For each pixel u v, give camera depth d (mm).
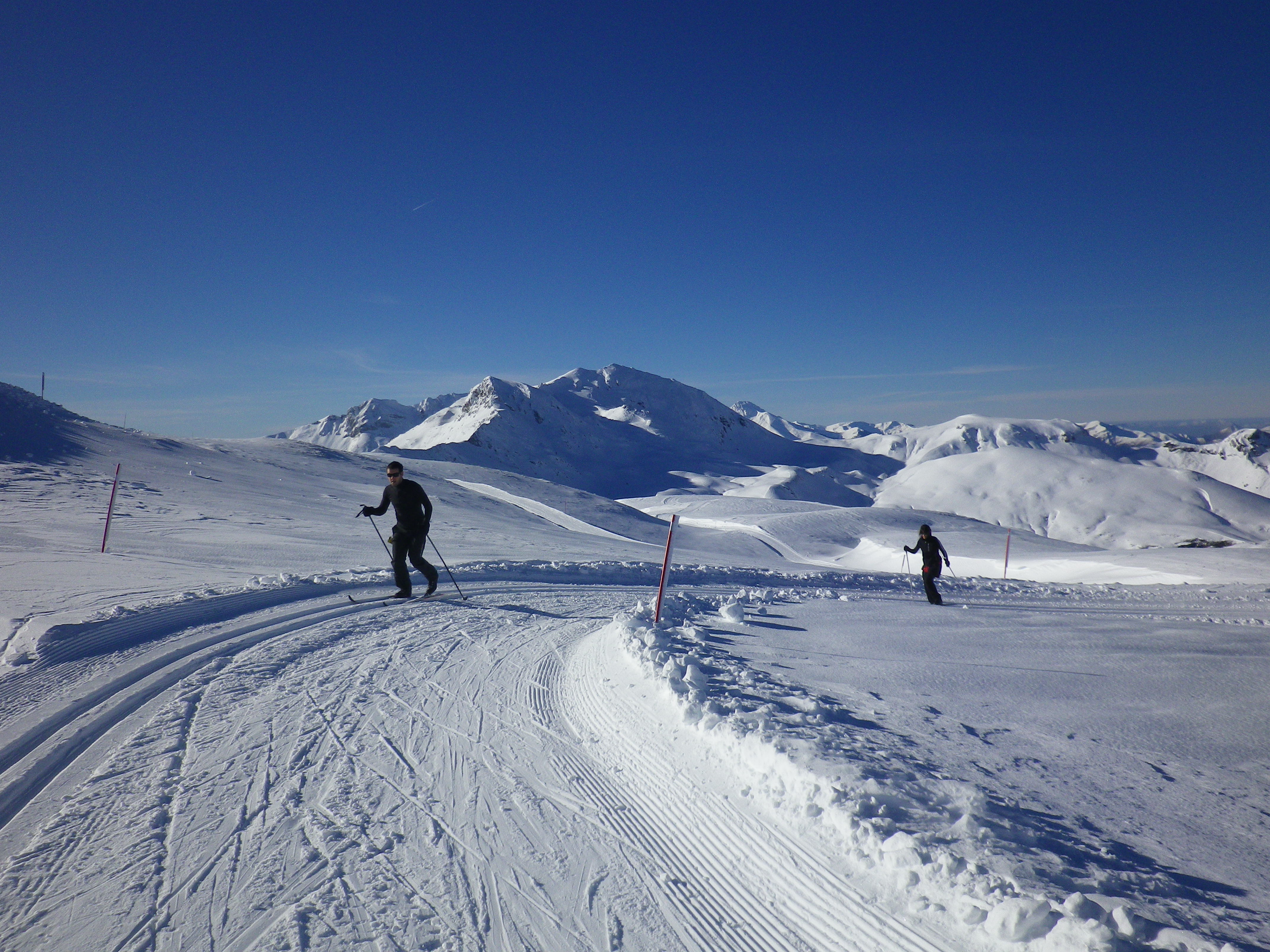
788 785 3729
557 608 10711
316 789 4035
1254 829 3469
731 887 3148
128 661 6359
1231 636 9125
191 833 3490
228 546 15766
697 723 4656
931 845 3029
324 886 3080
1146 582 30766
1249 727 5082
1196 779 4113
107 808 3711
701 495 108938
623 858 3406
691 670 5555
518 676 6508
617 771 4422
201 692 5656
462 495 45531
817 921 2854
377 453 65625
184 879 3084
